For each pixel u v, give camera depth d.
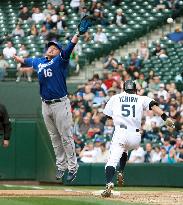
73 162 36.69
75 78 72.00
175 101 61.66
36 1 83.38
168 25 79.88
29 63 35.53
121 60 73.19
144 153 56.50
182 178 53.94
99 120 61.09
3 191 38.25
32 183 61.31
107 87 66.12
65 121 35.72
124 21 79.19
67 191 39.03
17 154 61.50
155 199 34.03
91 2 81.19
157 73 70.44
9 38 76.62
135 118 35.53
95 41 76.00
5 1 83.81
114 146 35.56
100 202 30.89
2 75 69.81
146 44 75.44
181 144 56.19
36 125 61.38
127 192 38.75
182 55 73.62
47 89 35.19
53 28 77.06
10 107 68.62
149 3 81.81
